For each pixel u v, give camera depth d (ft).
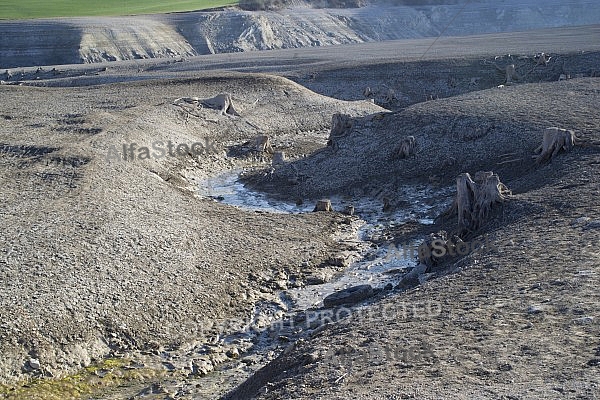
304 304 92.48
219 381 74.33
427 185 137.59
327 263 105.60
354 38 555.69
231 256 104.01
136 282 91.15
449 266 91.20
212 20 521.65
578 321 59.06
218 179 158.61
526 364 52.80
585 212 92.89
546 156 125.70
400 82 265.13
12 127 180.96
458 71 270.46
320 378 57.98
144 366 77.82
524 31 500.74
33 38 457.68
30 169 134.41
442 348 58.49
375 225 123.65
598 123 138.41
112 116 187.21
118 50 467.11
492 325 61.77
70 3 605.31
